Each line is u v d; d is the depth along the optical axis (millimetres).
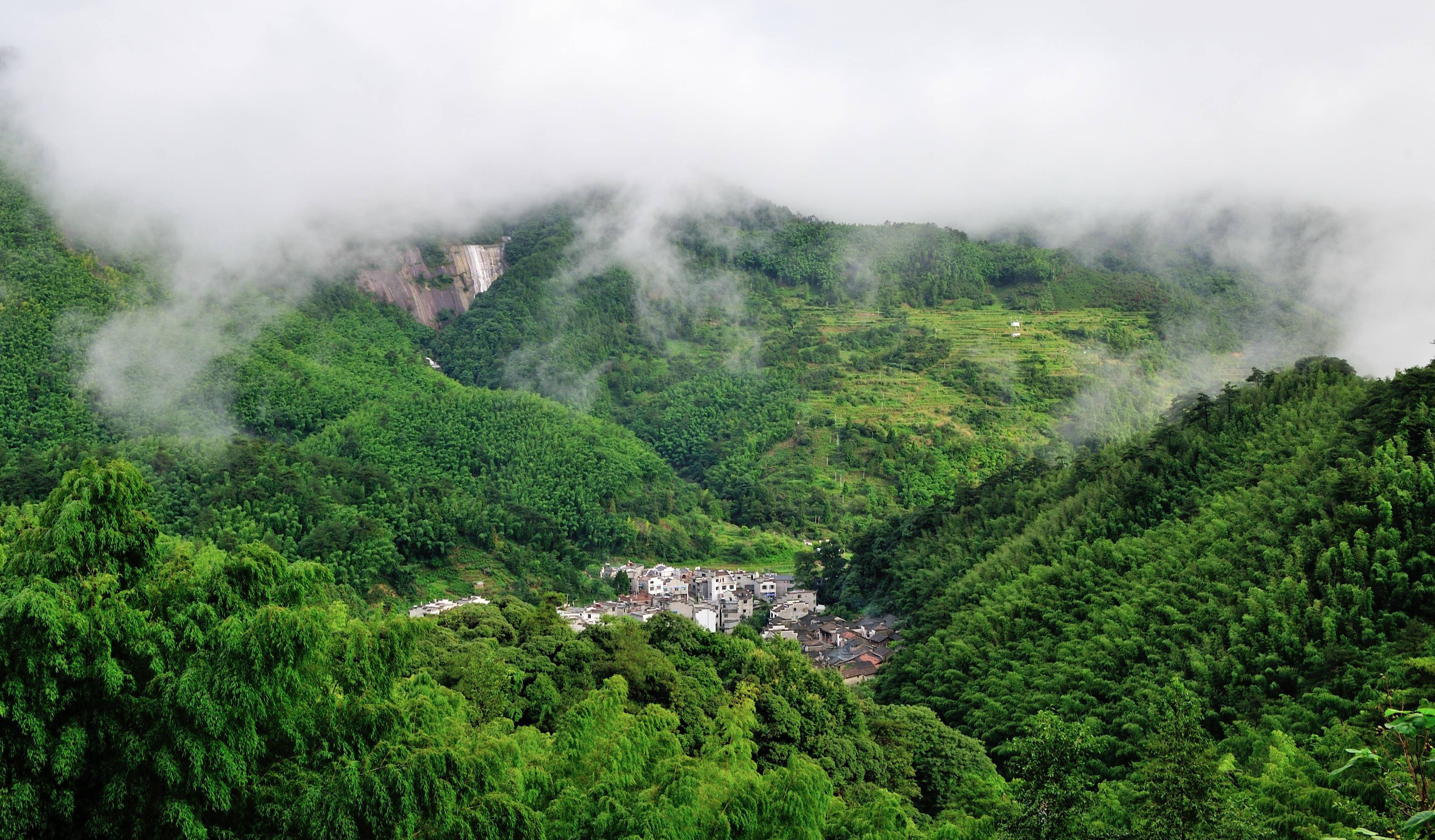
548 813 28922
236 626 23359
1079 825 34719
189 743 21938
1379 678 54438
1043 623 79375
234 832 23062
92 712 21844
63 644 21297
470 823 24125
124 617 22984
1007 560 92938
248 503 122688
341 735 25578
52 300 168000
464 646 64125
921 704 78625
